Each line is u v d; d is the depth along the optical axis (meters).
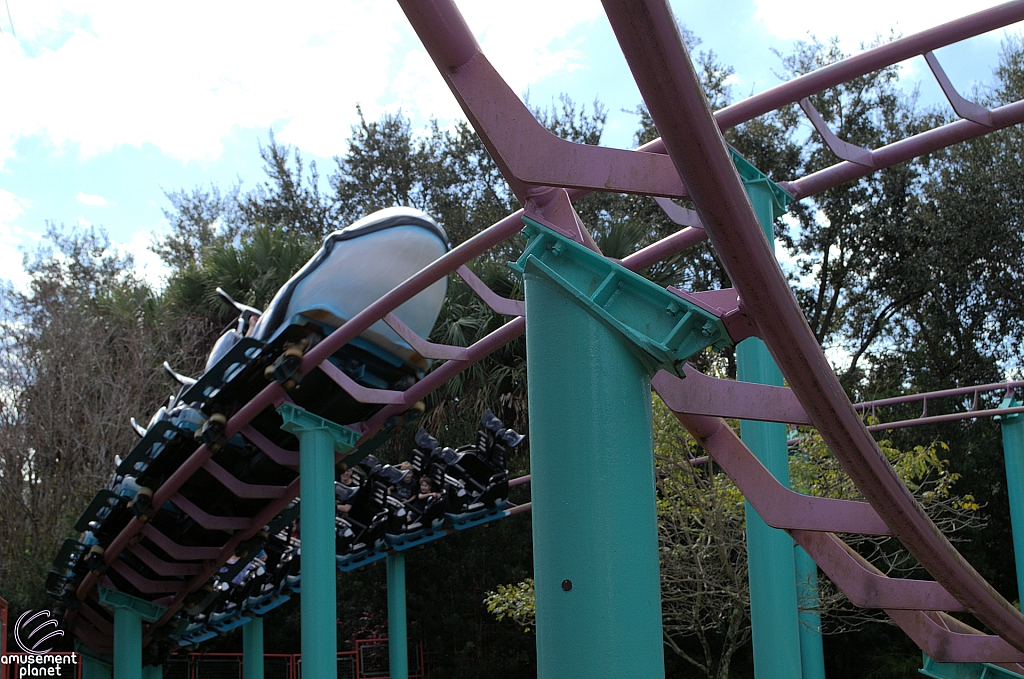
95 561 11.25
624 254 18.03
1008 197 22.75
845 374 24.39
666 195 3.42
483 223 28.41
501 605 13.89
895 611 6.33
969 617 19.05
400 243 9.25
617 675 3.36
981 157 23.25
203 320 22.77
